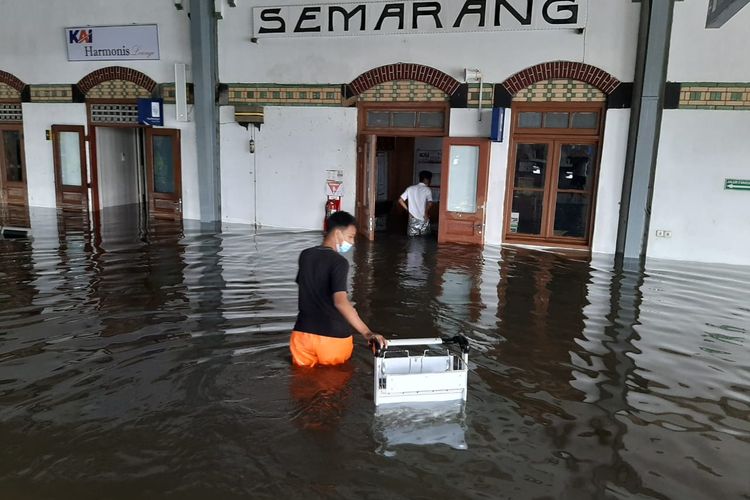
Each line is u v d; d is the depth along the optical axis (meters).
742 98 9.14
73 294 6.99
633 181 9.67
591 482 3.51
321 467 3.59
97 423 4.04
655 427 4.19
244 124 11.84
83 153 13.37
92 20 12.60
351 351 5.09
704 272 8.92
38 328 5.83
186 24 11.91
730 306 7.14
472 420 4.20
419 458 3.71
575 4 9.65
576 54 9.84
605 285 8.02
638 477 3.58
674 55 9.30
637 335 6.07
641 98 9.42
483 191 10.59
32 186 14.07
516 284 8.00
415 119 11.06
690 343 5.86
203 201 12.28
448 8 10.30
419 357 4.54
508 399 4.55
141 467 3.55
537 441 3.95
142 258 8.95
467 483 3.47
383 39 10.80
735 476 3.62
